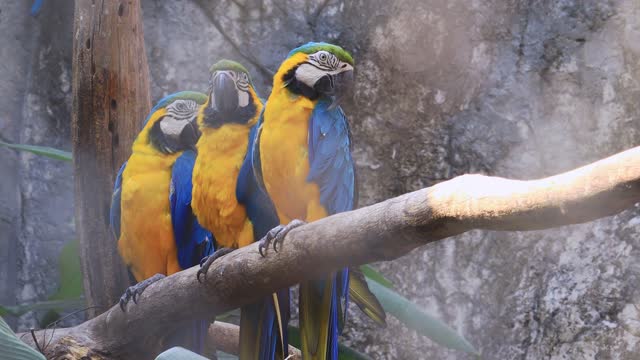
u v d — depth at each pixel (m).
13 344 4.64
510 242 8.60
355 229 4.17
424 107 9.06
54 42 9.78
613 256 8.26
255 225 6.02
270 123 5.73
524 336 8.39
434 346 8.69
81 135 6.93
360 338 8.81
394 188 9.05
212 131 6.04
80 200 6.98
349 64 5.91
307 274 4.63
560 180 3.23
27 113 9.78
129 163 6.65
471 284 8.67
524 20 8.95
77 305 7.43
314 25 9.49
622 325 8.10
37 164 9.70
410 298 8.79
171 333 6.11
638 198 3.04
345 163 5.71
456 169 8.95
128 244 6.64
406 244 4.06
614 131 8.60
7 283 9.66
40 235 9.65
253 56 9.53
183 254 6.54
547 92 8.81
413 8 9.15
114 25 6.88
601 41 8.71
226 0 9.57
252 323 5.66
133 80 6.95
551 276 8.41
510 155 8.83
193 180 6.11
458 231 3.81
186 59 9.55
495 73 8.96
